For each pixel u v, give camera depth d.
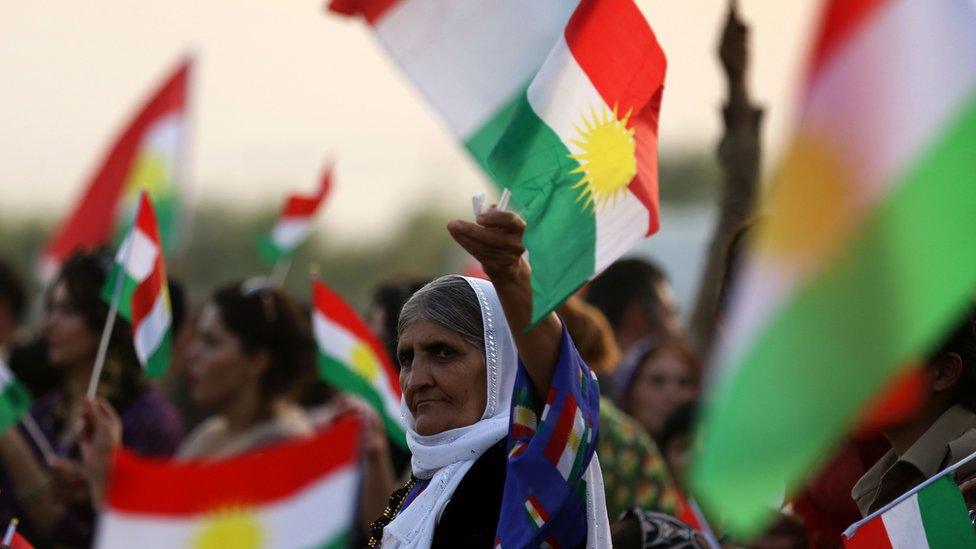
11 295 26.12
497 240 7.98
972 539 8.60
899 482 9.48
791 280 5.45
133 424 17.20
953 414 9.34
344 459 12.97
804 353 5.38
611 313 21.89
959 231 5.71
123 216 22.92
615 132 7.90
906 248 5.61
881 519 8.91
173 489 12.72
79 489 15.59
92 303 17.45
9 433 17.28
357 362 16.53
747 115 17.23
